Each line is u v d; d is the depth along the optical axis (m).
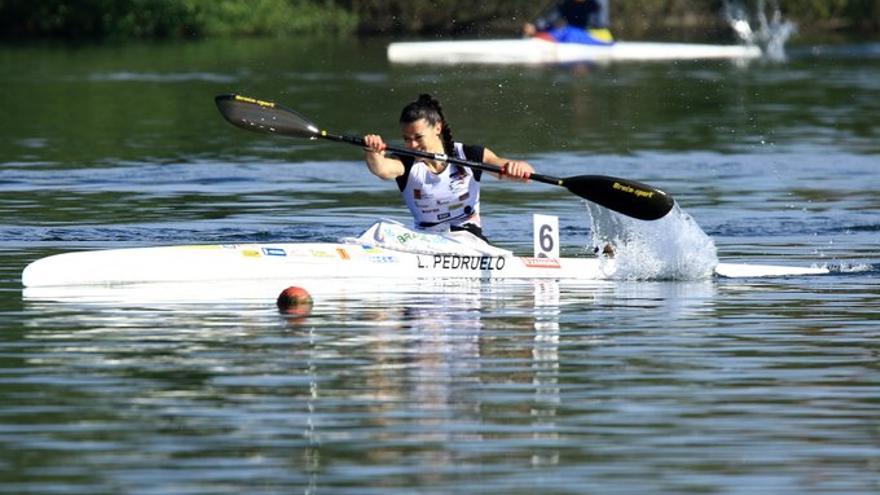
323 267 49.31
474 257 50.53
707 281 49.97
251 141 100.88
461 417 30.94
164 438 29.31
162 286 47.09
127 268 47.72
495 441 29.25
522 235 61.25
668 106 126.50
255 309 43.16
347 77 150.12
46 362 35.72
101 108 121.44
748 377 34.59
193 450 28.53
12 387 33.22
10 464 27.66
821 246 58.19
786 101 131.50
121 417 30.77
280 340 38.53
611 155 93.81
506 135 105.38
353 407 31.66
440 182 50.44
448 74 154.12
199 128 108.69
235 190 75.50
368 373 34.72
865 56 187.38
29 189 74.62
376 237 50.78
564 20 176.88
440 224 51.16
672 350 37.66
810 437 29.59
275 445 28.88
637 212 50.50
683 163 89.62
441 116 50.41
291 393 32.75
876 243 58.97
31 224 61.97
